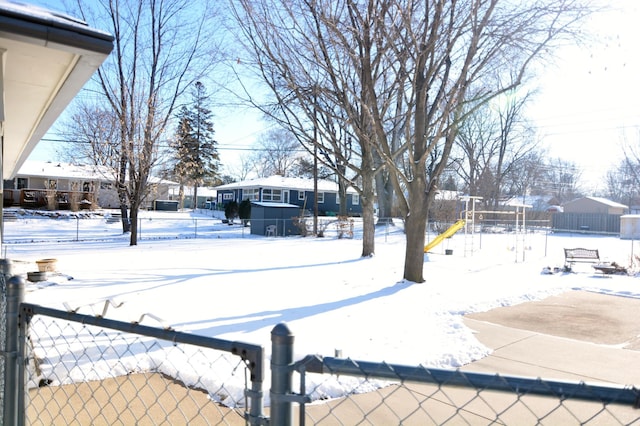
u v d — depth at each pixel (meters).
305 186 40.47
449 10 8.94
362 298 8.04
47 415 3.14
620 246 21.75
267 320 6.25
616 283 10.49
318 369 1.33
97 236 23.42
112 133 18.25
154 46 18.38
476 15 8.33
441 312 7.09
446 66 9.85
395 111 15.45
